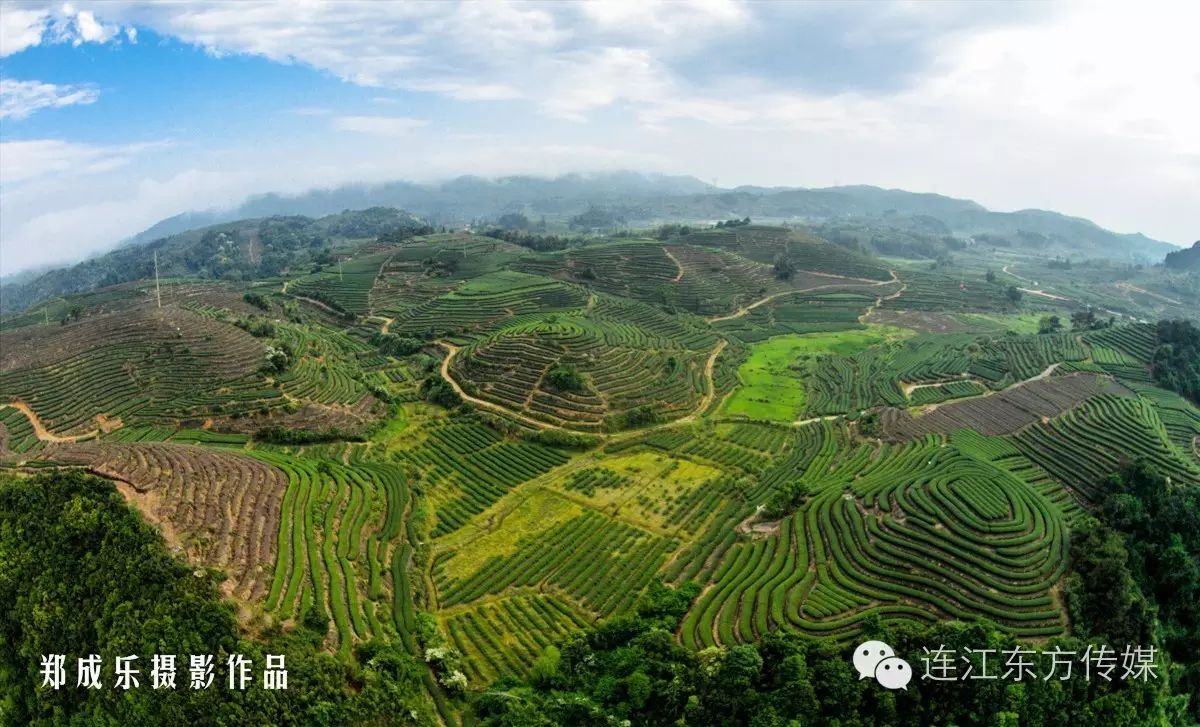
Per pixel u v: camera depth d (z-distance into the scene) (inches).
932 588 2507.4
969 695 2070.6
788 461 3897.6
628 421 4350.4
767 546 2849.4
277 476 3006.9
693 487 3604.8
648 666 2164.1
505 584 2778.1
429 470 3769.7
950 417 4357.8
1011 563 2608.3
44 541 2237.9
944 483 3093.0
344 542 2733.8
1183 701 2504.9
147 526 2244.1
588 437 4121.6
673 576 2792.8
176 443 3420.3
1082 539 2770.7
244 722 1765.5
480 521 3280.0
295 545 2556.6
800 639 2213.3
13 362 4549.7
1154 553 2967.5
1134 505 3125.0
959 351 5920.3
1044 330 6643.7
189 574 2092.8
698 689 2075.5
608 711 2048.5
